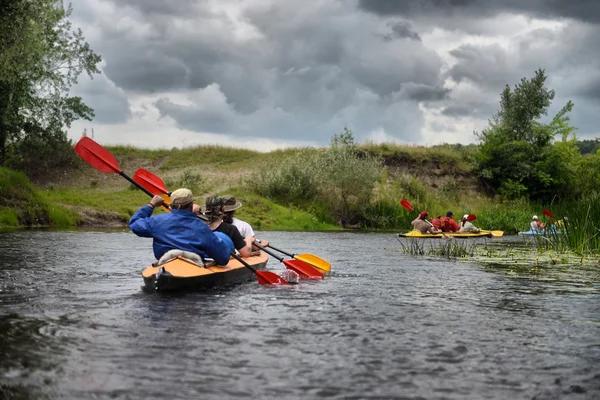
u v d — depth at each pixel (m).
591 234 13.84
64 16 31.30
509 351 4.66
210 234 7.76
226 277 7.93
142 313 5.84
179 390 3.62
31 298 6.66
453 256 13.16
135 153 41.47
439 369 4.15
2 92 29.19
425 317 5.95
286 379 3.87
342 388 3.72
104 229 21.22
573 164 41.84
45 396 3.48
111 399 3.45
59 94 33.75
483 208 32.88
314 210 29.47
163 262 7.36
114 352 4.40
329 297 7.06
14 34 22.67
